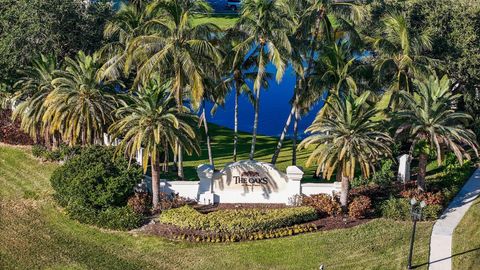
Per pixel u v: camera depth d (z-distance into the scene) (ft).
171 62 126.72
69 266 110.83
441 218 124.57
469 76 148.36
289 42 129.39
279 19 131.03
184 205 126.82
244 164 128.47
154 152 119.96
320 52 140.67
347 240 117.39
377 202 128.47
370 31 159.12
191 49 124.57
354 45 139.95
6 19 161.17
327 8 135.54
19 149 154.61
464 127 133.18
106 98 136.36
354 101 120.06
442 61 143.33
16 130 160.25
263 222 118.73
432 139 121.39
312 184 129.80
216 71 130.21
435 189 132.26
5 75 161.07
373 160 119.75
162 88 119.85
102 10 165.99
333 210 124.57
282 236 118.83
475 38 147.02
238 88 146.10
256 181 129.18
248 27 131.13
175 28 124.26
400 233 119.44
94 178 125.08
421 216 122.62
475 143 126.21
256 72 145.38
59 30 157.38
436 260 111.34
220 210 124.77
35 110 143.95
